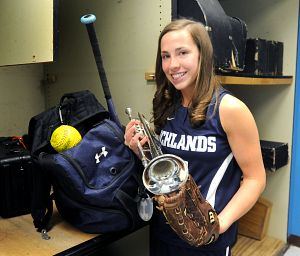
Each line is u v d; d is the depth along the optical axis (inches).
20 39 45.4
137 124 40.9
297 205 79.9
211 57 38.5
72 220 42.4
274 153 71.4
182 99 42.3
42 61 42.9
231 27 53.7
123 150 40.9
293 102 76.7
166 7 50.8
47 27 41.5
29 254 36.5
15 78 66.9
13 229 42.7
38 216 42.1
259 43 66.8
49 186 42.6
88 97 46.9
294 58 75.5
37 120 45.8
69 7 64.3
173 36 37.1
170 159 32.7
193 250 40.6
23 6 43.9
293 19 74.6
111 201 39.0
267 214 80.0
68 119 45.2
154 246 44.8
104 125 41.2
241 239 81.5
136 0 54.2
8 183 45.4
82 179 37.8
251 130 36.5
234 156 38.4
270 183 82.0
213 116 37.2
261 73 68.6
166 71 38.9
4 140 54.1
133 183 41.0
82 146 38.7
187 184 32.6
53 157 38.0
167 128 42.3
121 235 42.8
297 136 77.7
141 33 54.4
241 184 39.5
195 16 47.8
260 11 78.8
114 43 58.4
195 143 38.3
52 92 71.5
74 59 65.7
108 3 58.1
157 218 42.8
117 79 59.1
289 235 81.4
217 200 38.6
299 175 78.7
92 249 39.6
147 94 55.0
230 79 54.2
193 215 33.3
